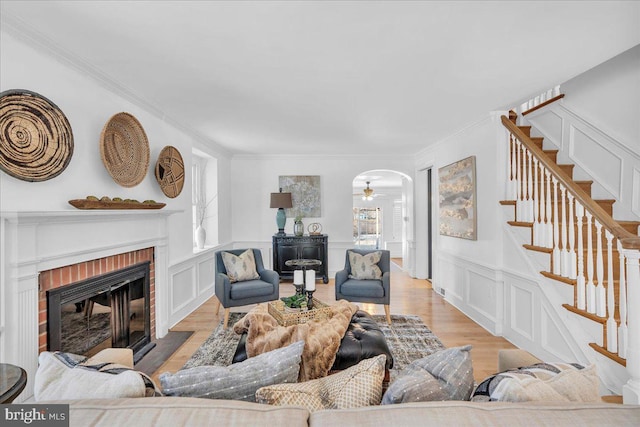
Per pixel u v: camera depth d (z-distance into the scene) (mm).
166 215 3385
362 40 1986
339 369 2162
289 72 2436
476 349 3055
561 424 768
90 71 2309
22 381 1177
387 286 3746
